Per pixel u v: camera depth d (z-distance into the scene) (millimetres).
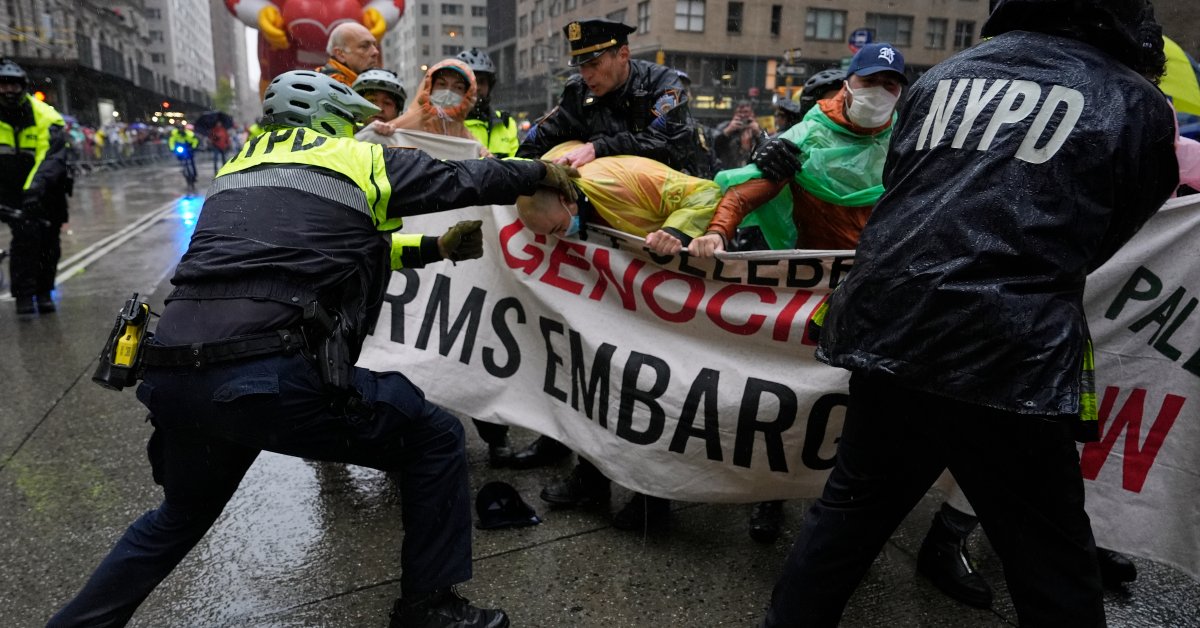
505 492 2764
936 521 2369
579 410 2617
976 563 2521
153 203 15539
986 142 1423
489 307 2801
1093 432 1538
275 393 1602
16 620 2131
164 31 108938
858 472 1640
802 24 35594
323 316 1687
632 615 2191
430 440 1978
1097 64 1422
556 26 48000
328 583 2332
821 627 1691
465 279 2844
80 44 47750
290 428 1670
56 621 1745
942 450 1556
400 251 2332
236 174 1798
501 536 2625
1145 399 2084
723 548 2574
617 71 2822
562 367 2670
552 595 2283
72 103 37062
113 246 9266
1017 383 1338
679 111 2854
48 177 5398
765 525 2596
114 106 45188
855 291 1530
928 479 1653
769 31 36000
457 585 2324
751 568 2451
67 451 3256
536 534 2645
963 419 1470
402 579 2014
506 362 2781
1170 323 2043
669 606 2238
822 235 2566
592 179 2471
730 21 36125
